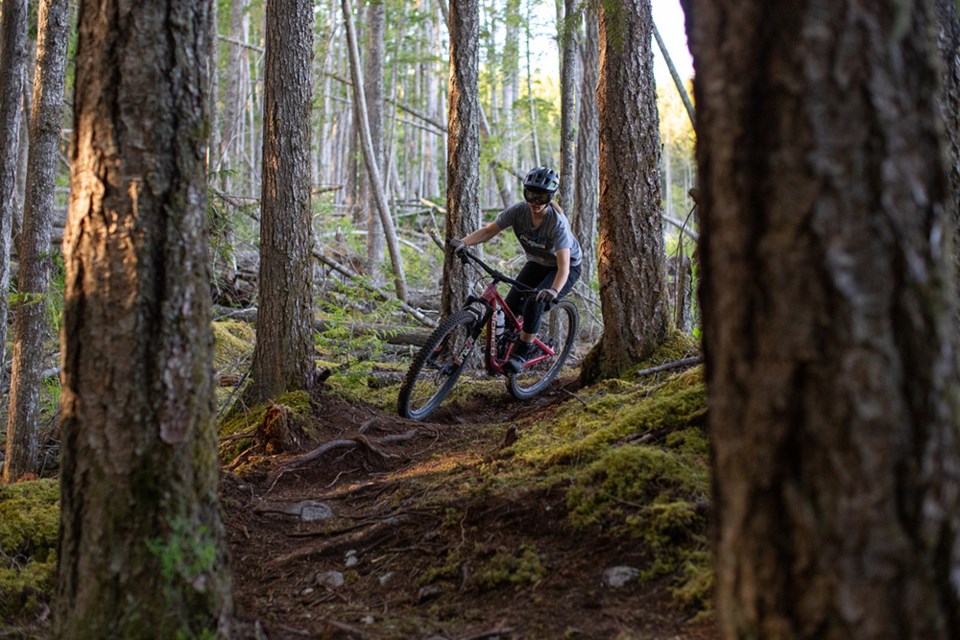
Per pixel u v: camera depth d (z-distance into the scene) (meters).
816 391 1.55
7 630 3.44
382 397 7.19
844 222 1.54
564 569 3.36
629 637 2.84
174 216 2.57
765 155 1.61
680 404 4.32
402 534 4.05
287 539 4.36
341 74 25.80
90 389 2.53
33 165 5.92
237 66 18.38
